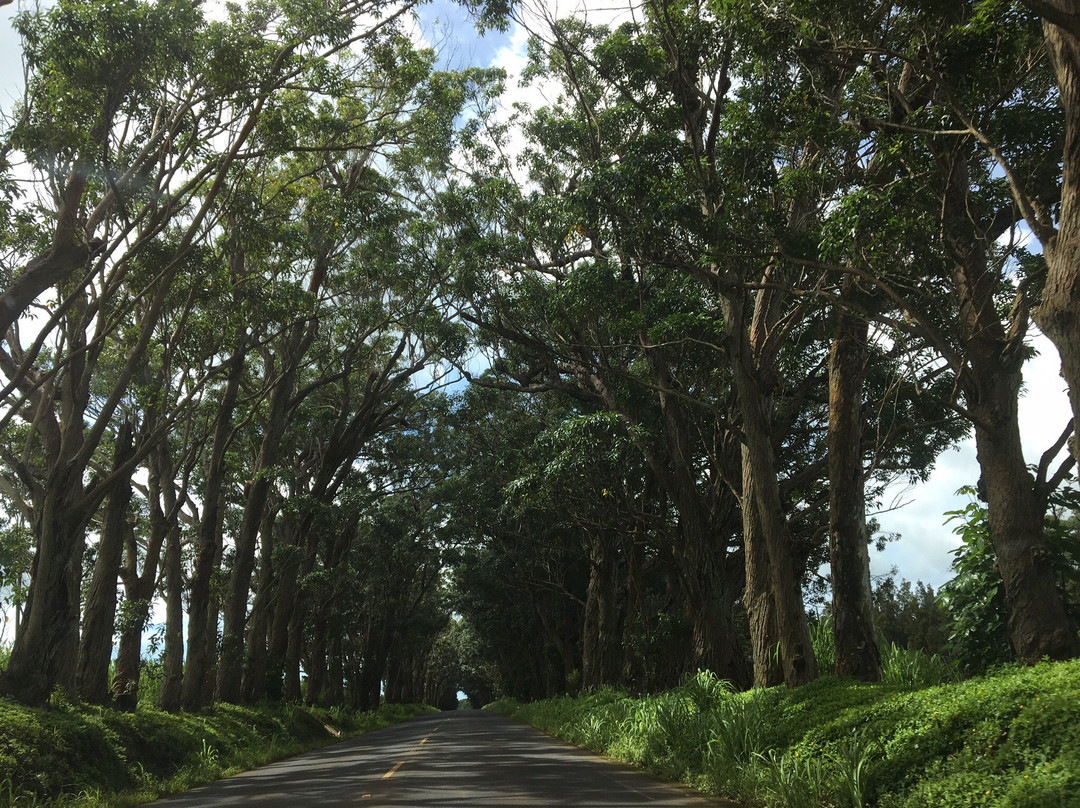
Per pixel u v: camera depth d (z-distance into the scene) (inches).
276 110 647.8
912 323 459.8
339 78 658.2
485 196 882.1
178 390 770.8
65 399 688.4
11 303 574.6
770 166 530.9
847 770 322.7
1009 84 456.1
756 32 501.0
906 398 737.6
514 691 2819.9
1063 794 232.2
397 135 885.2
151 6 560.4
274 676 1256.8
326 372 1291.8
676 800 381.4
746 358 614.5
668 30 616.4
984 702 308.3
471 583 1742.1
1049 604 401.1
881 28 470.3
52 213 666.2
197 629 975.0
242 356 951.0
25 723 517.3
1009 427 427.8
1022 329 432.8
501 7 641.6
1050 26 329.1
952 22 442.0
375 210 928.3
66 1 548.1
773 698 507.8
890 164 473.7
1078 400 307.9
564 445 870.4
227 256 880.3
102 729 601.9
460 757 674.8
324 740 1184.8
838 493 574.9
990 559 485.4
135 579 1029.2
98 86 557.9
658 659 950.4
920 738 316.2
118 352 899.4
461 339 1008.9
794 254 512.1
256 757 794.2
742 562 927.7
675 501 824.9
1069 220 315.9
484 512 1429.6
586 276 680.4
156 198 624.1
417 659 3563.0
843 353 585.3
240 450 1326.3
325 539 1653.5
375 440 1560.0
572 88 895.7
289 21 653.9
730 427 668.1
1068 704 269.1
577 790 422.0
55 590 634.2
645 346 692.7
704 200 574.2
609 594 1268.5
